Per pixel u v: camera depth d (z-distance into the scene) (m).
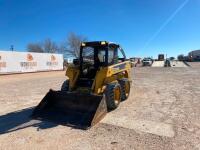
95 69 7.37
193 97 8.80
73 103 6.23
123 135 4.88
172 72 23.02
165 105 7.53
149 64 40.91
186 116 6.20
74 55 62.12
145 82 14.17
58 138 4.79
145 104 7.72
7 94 10.34
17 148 4.36
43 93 10.52
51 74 24.30
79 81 7.17
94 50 7.41
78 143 4.52
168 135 4.84
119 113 6.57
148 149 4.20
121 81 8.10
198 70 25.17
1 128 5.49
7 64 23.75
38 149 4.30
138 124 5.57
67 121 5.74
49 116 6.19
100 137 4.79
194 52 61.56
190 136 4.77
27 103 8.23
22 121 5.98
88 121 5.53
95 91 6.47
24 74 24.23
